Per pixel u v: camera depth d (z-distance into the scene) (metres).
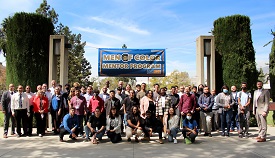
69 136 8.40
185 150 6.93
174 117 8.15
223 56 11.27
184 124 7.90
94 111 8.62
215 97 9.62
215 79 11.67
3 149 7.01
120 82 10.00
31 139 8.48
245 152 6.67
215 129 10.23
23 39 10.66
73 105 8.69
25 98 8.94
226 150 6.91
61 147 7.29
